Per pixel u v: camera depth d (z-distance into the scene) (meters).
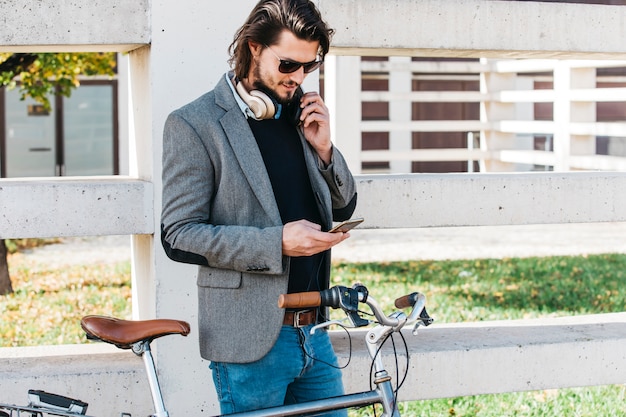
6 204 3.88
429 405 5.59
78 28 3.96
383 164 17.12
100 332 3.01
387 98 12.38
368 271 9.90
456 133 18.11
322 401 3.07
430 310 7.84
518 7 4.45
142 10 4.02
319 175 3.20
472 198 4.42
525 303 8.21
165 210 3.07
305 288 3.16
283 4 2.95
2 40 3.89
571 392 5.81
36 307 8.44
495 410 5.52
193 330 4.11
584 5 4.55
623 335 4.55
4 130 18.91
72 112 19.06
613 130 9.79
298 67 2.99
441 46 4.36
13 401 3.94
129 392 4.05
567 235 13.21
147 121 4.17
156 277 4.06
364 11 4.25
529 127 11.55
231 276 3.06
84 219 3.97
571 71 10.60
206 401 4.13
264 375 3.08
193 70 4.08
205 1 4.07
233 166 3.06
